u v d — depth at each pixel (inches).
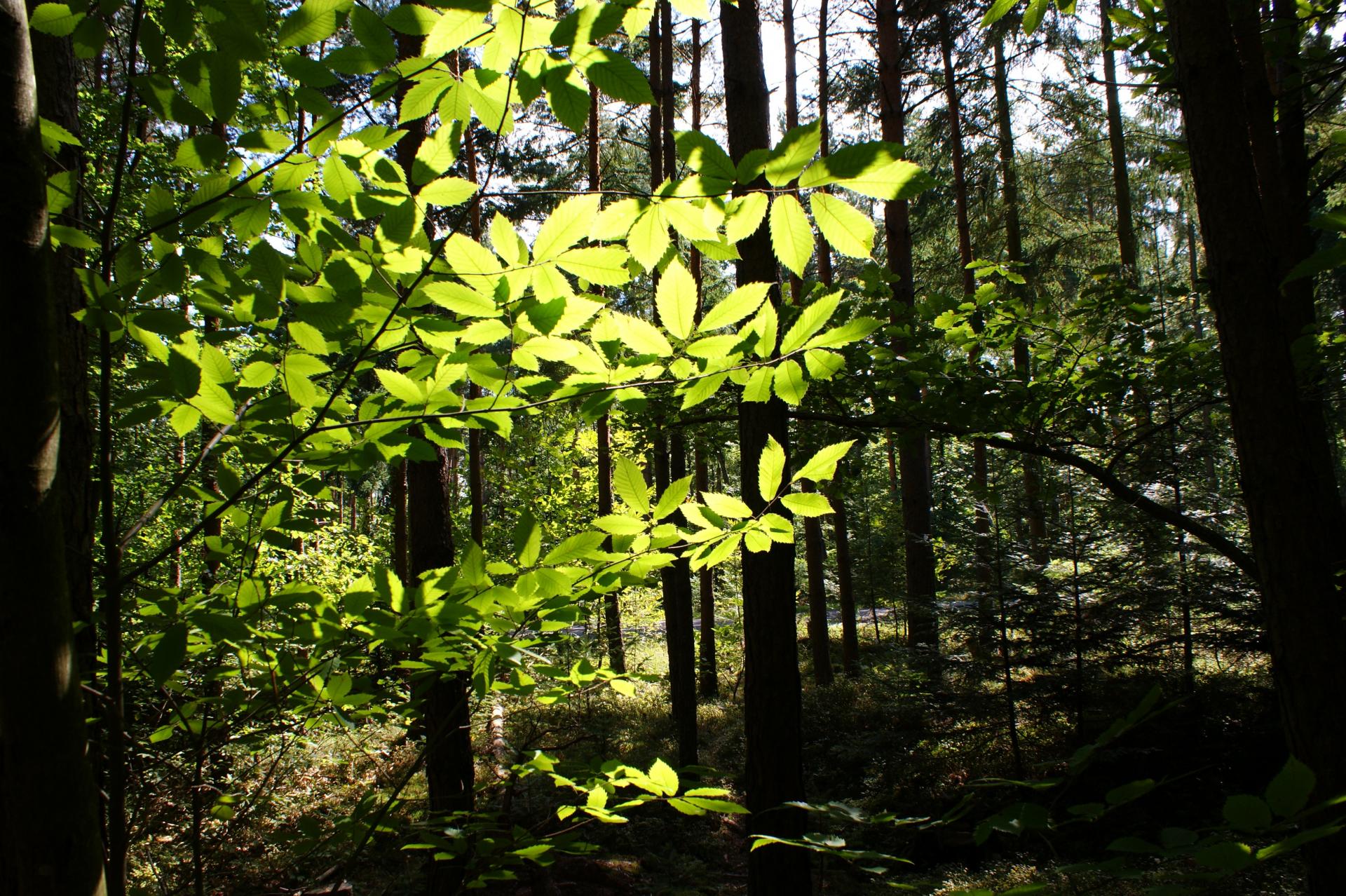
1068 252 589.6
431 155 48.6
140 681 78.5
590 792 70.5
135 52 46.4
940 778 323.0
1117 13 165.9
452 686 191.9
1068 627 328.8
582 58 44.1
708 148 43.7
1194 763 287.0
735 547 68.4
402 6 43.2
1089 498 344.8
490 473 698.2
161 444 252.8
